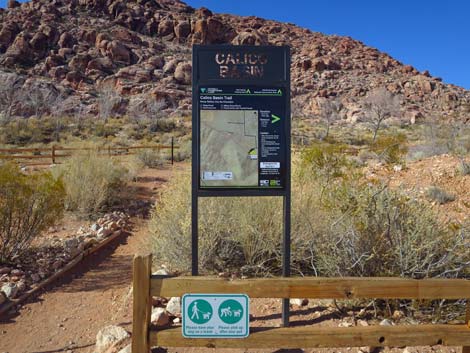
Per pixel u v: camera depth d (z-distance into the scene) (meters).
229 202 5.23
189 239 5.07
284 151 3.63
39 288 4.88
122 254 6.37
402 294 2.93
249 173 3.61
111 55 85.50
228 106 3.58
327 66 108.38
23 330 4.02
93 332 3.94
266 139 3.61
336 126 64.44
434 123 30.88
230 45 3.56
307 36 137.88
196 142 3.58
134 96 71.19
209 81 3.56
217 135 3.58
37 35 81.75
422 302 3.88
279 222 5.08
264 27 136.88
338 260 4.18
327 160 8.09
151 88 75.25
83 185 8.72
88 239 6.55
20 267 5.38
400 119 68.81
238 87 3.58
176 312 4.07
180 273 5.03
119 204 9.52
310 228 4.90
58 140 35.84
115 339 3.59
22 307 4.46
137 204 9.59
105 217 8.12
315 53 116.12
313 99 85.75
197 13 122.94
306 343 2.94
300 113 79.38
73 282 5.19
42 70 75.75
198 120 3.57
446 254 3.93
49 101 57.84
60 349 3.66
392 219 4.16
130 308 4.33
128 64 86.50
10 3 98.19
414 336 2.96
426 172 10.20
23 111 54.03
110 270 5.63
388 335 2.96
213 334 2.90
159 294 2.89
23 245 5.67
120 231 7.37
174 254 5.16
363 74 106.06
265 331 2.94
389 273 3.97
